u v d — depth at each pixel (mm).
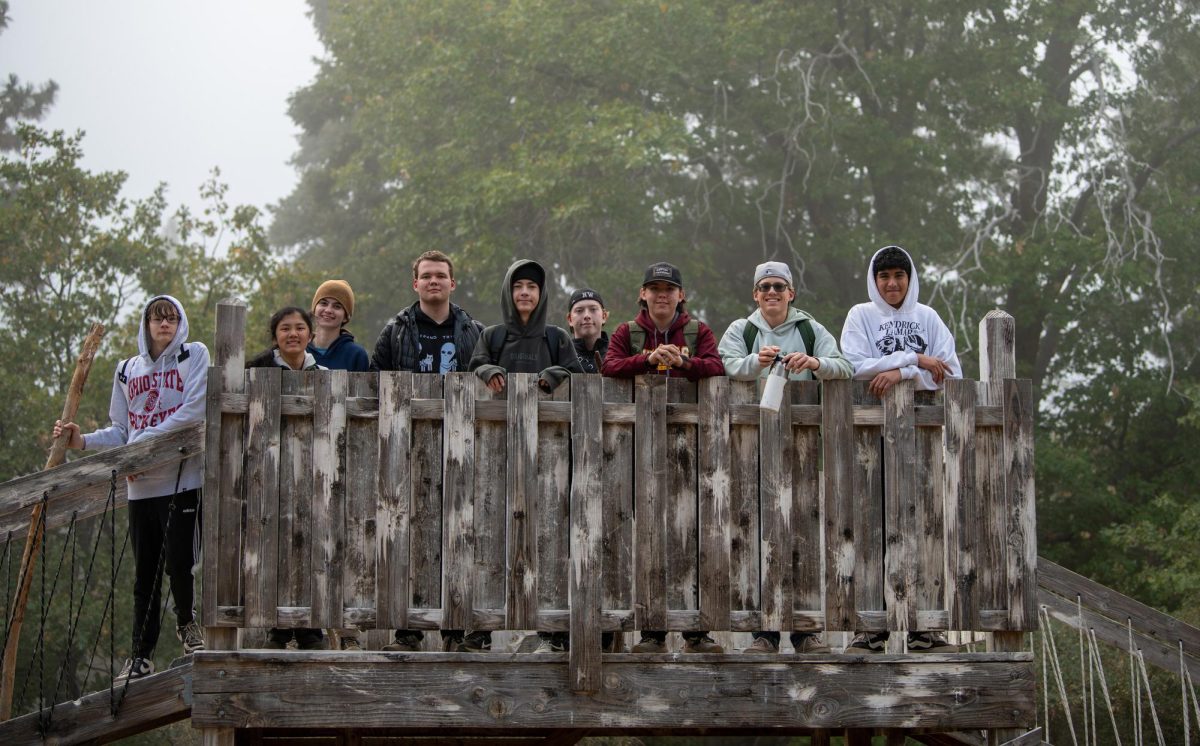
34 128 21375
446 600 6055
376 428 6148
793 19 24125
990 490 6355
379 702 6047
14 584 16797
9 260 20328
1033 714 6273
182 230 22219
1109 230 21281
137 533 6750
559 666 6137
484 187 22859
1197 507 18188
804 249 25188
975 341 22172
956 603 6250
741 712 6188
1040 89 22938
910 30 25219
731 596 6195
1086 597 8398
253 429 6062
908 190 24547
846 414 6309
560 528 6172
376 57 25516
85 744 6496
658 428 6219
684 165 24859
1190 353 23484
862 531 6277
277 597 5996
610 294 23453
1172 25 23812
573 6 23969
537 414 6172
